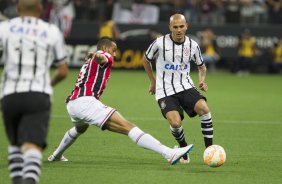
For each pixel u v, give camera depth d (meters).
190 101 26.08
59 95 55.38
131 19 86.56
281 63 87.25
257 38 87.50
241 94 60.06
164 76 26.39
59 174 23.30
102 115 23.70
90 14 86.50
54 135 33.50
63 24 83.25
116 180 22.41
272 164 26.23
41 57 18.27
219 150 23.88
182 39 26.33
